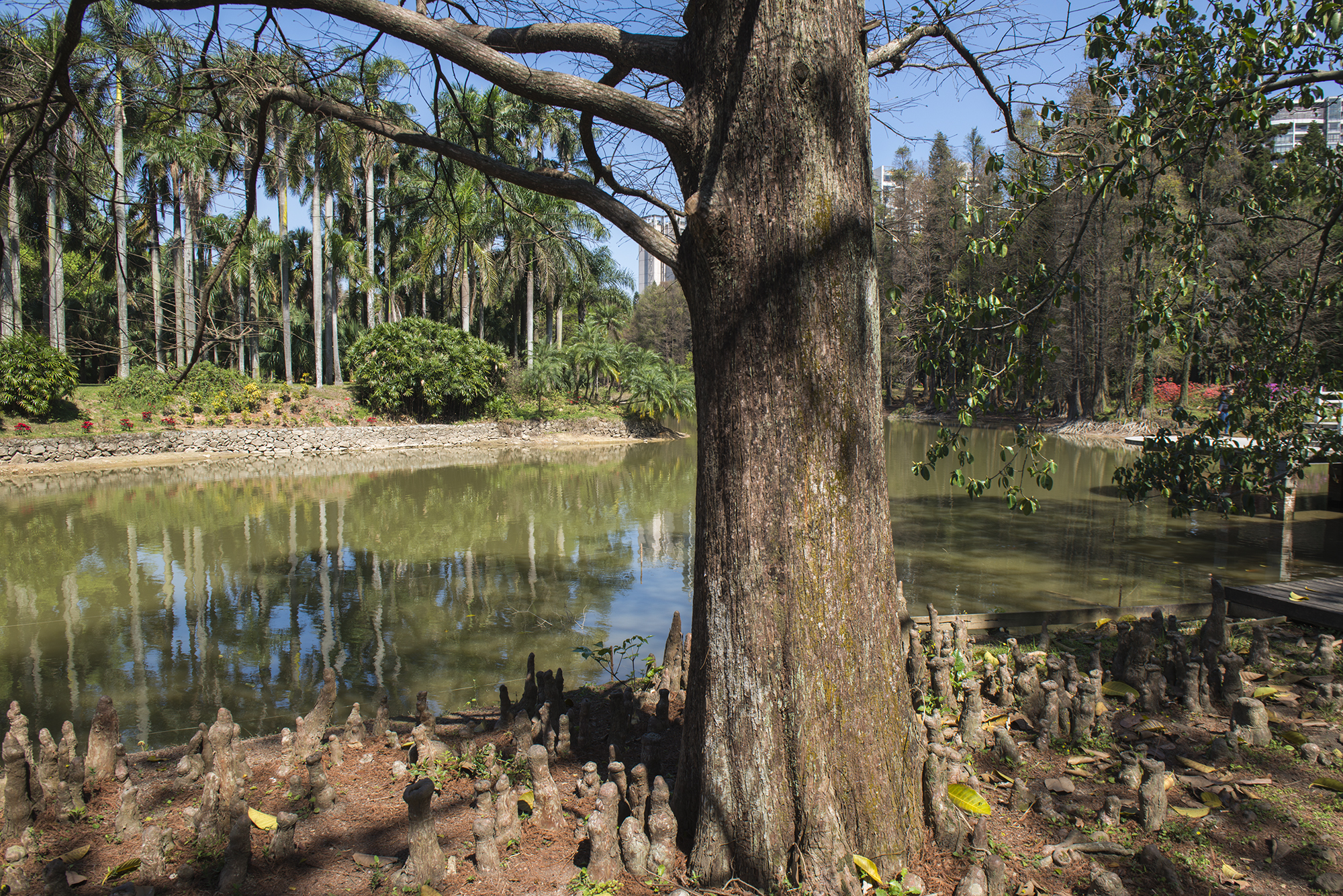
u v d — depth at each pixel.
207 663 6.89
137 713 5.79
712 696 2.98
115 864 3.14
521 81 3.13
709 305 3.00
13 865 3.02
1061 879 2.93
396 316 37.44
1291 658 5.36
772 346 2.88
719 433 3.00
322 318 31.17
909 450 28.30
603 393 39.25
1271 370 6.39
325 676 4.25
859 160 2.96
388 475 21.16
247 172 5.34
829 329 2.89
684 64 3.13
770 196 2.85
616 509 15.47
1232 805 3.46
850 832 2.86
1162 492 6.34
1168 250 5.95
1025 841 3.21
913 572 9.87
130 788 3.35
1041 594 8.76
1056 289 4.85
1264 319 6.35
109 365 25.20
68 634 7.75
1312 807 3.43
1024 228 28.33
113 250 5.44
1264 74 4.84
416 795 2.92
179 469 21.48
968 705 4.06
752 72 2.84
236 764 3.85
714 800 2.93
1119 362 33.88
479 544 12.17
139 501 16.28
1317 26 4.30
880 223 5.09
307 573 10.28
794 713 2.85
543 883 2.92
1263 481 6.30
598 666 6.67
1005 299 5.15
